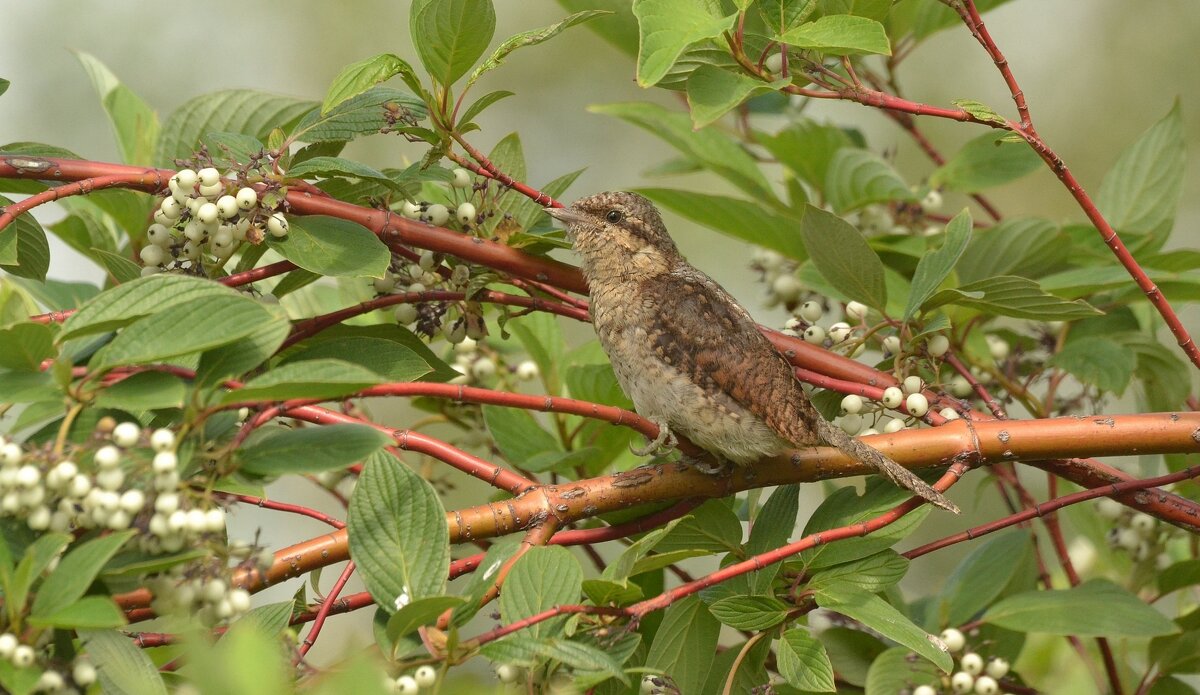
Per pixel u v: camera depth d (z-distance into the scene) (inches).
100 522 231.9
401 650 254.5
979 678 353.1
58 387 244.4
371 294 438.6
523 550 283.9
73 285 409.4
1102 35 797.2
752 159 498.9
